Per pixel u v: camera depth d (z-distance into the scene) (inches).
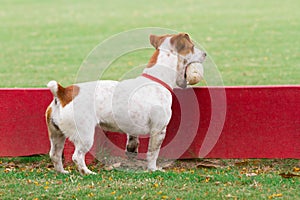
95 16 1079.0
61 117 361.1
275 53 789.2
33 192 331.6
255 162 406.6
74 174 372.8
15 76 693.9
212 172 374.6
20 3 1221.7
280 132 405.7
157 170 379.6
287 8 1075.9
